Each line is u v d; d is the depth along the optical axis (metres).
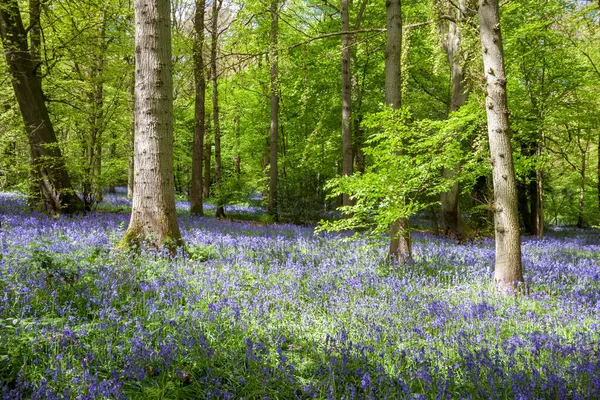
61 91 15.90
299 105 23.92
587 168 27.97
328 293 6.14
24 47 13.07
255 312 4.95
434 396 3.35
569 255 11.82
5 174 12.91
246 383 3.50
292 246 10.41
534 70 16.78
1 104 16.39
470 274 7.76
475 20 10.44
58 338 3.75
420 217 26.70
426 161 7.35
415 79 21.28
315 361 3.94
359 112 21.89
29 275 5.22
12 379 3.23
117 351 3.79
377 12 20.14
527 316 5.38
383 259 8.99
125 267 6.02
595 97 16.83
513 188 6.64
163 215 7.91
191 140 34.88
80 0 13.63
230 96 26.44
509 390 3.49
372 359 4.02
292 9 20.22
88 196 15.02
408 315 5.34
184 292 5.48
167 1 8.00
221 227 13.64
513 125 7.93
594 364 3.85
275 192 20.95
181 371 3.62
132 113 18.17
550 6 14.96
